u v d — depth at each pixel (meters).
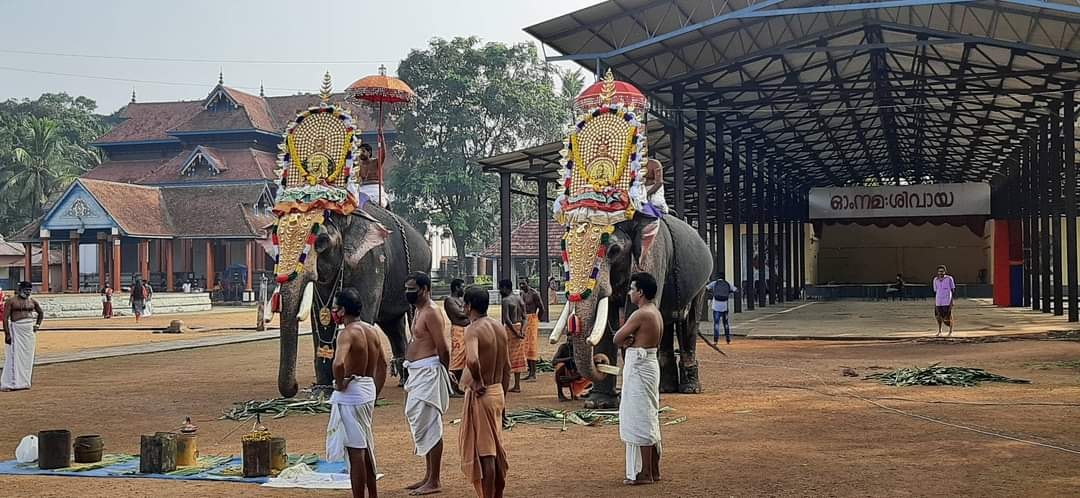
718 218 33.06
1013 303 40.81
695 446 9.34
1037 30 22.66
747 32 24.83
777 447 9.21
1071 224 28.27
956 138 42.56
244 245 58.06
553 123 60.41
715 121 33.03
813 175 55.62
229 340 26.56
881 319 32.31
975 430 10.05
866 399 12.72
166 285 54.31
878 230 61.97
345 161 12.83
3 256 61.31
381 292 13.44
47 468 8.42
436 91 59.22
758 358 19.34
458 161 59.12
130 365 19.75
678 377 13.83
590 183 11.61
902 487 7.36
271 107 67.75
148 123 68.38
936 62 29.00
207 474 8.16
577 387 13.08
